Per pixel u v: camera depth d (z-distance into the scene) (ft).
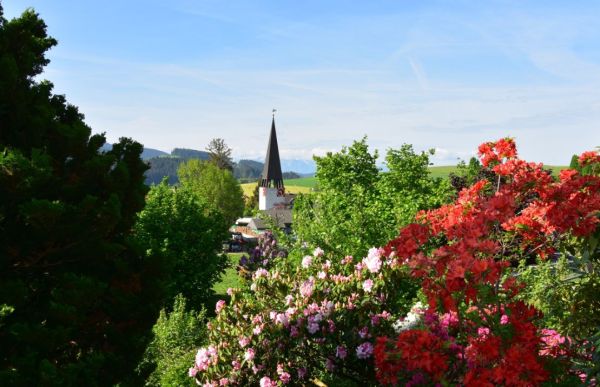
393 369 18.47
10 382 14.79
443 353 16.10
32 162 16.22
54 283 18.52
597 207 17.24
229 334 25.62
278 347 23.85
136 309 19.54
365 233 43.55
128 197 21.47
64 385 15.71
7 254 16.90
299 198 53.42
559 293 21.61
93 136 20.93
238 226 278.26
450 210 21.48
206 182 250.98
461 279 14.66
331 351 23.82
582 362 17.81
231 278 114.11
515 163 22.15
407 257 16.75
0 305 15.51
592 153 20.66
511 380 13.71
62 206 15.90
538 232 21.07
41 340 15.78
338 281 25.35
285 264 29.22
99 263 19.35
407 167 80.79
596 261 19.66
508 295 16.78
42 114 18.78
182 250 73.26
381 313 24.22
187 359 35.24
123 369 19.44
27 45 19.75
